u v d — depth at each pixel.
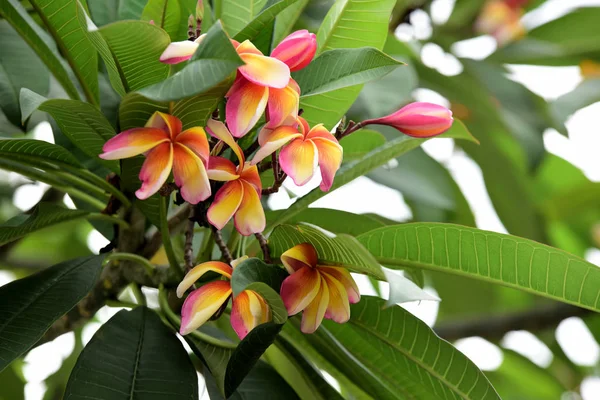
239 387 1.04
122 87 0.94
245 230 0.89
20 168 1.08
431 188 1.55
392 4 1.03
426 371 1.01
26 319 0.95
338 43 1.05
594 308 0.95
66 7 1.04
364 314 1.02
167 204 1.01
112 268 1.11
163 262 1.32
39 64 1.19
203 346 1.02
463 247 0.96
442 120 0.96
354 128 0.96
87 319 1.14
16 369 1.59
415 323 1.00
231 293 0.89
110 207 1.08
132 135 0.86
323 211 1.18
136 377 0.95
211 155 0.91
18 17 1.07
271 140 0.87
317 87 0.95
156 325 1.00
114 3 1.11
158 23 1.04
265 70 0.87
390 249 0.98
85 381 0.94
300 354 1.09
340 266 0.91
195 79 0.80
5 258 1.50
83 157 1.15
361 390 1.14
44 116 1.28
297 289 0.90
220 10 1.07
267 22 0.94
